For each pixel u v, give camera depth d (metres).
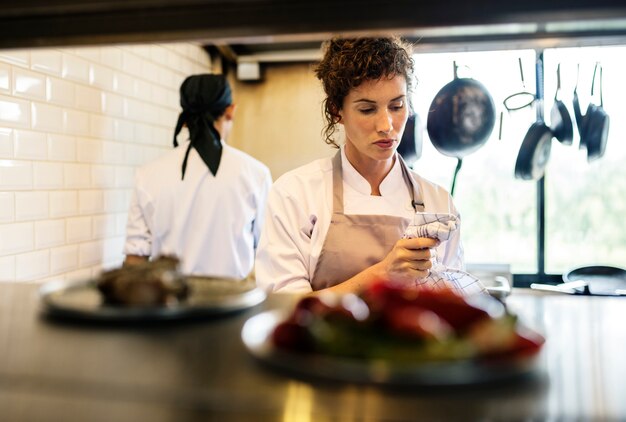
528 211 2.63
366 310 0.69
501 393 0.63
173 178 2.26
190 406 0.60
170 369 0.69
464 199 2.68
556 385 0.65
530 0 0.69
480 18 0.71
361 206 1.64
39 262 1.93
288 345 0.69
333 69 1.54
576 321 0.94
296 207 1.64
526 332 0.72
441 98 1.99
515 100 2.15
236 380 0.66
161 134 2.69
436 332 0.65
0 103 1.75
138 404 0.60
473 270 2.43
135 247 2.29
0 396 0.62
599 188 2.56
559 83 2.15
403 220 1.61
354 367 0.62
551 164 2.58
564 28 0.74
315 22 0.74
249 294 0.98
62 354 0.74
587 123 2.14
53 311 0.91
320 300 0.73
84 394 0.62
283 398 0.61
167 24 0.77
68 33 0.80
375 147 1.51
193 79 2.31
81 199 2.14
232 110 2.46
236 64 2.97
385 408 0.58
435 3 0.71
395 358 0.64
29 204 1.88
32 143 1.89
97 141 2.23
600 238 2.58
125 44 0.81
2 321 0.89
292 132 2.94
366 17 0.73
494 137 2.61
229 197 2.28
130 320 0.87
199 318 0.91
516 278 2.64
